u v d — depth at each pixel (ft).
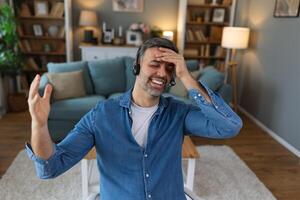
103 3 15.66
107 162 3.27
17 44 13.89
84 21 14.66
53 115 9.63
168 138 3.34
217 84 10.21
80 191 7.09
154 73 3.14
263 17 12.44
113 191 3.33
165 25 16.34
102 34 15.81
